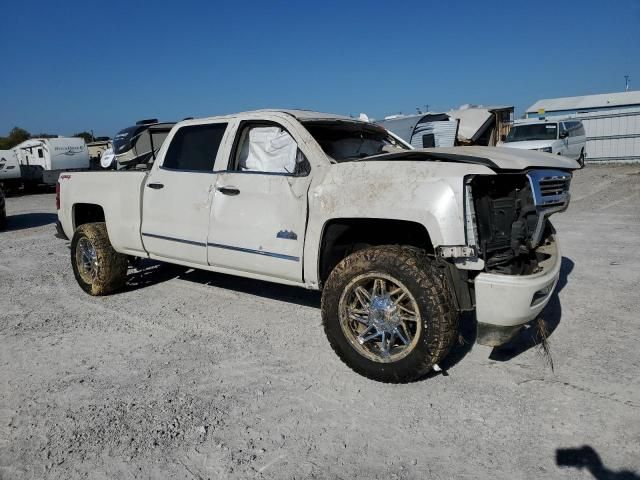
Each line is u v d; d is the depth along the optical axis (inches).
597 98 1723.7
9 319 208.7
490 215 143.9
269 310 209.5
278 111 184.5
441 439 119.3
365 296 145.9
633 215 411.8
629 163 946.7
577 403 131.6
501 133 893.2
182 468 112.0
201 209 187.5
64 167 912.9
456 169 135.7
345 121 190.7
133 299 230.2
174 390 145.1
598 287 223.8
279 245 165.9
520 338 173.2
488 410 130.3
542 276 134.3
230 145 184.7
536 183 143.0
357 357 146.5
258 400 138.6
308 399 138.4
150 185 205.9
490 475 106.7
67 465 113.9
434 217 133.3
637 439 115.8
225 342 178.2
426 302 133.1
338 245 164.9
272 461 113.4
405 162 145.2
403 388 142.6
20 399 142.6
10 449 120.1
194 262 194.9
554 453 112.6
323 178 157.1
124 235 218.1
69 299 234.4
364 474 108.5
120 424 128.7
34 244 388.5
